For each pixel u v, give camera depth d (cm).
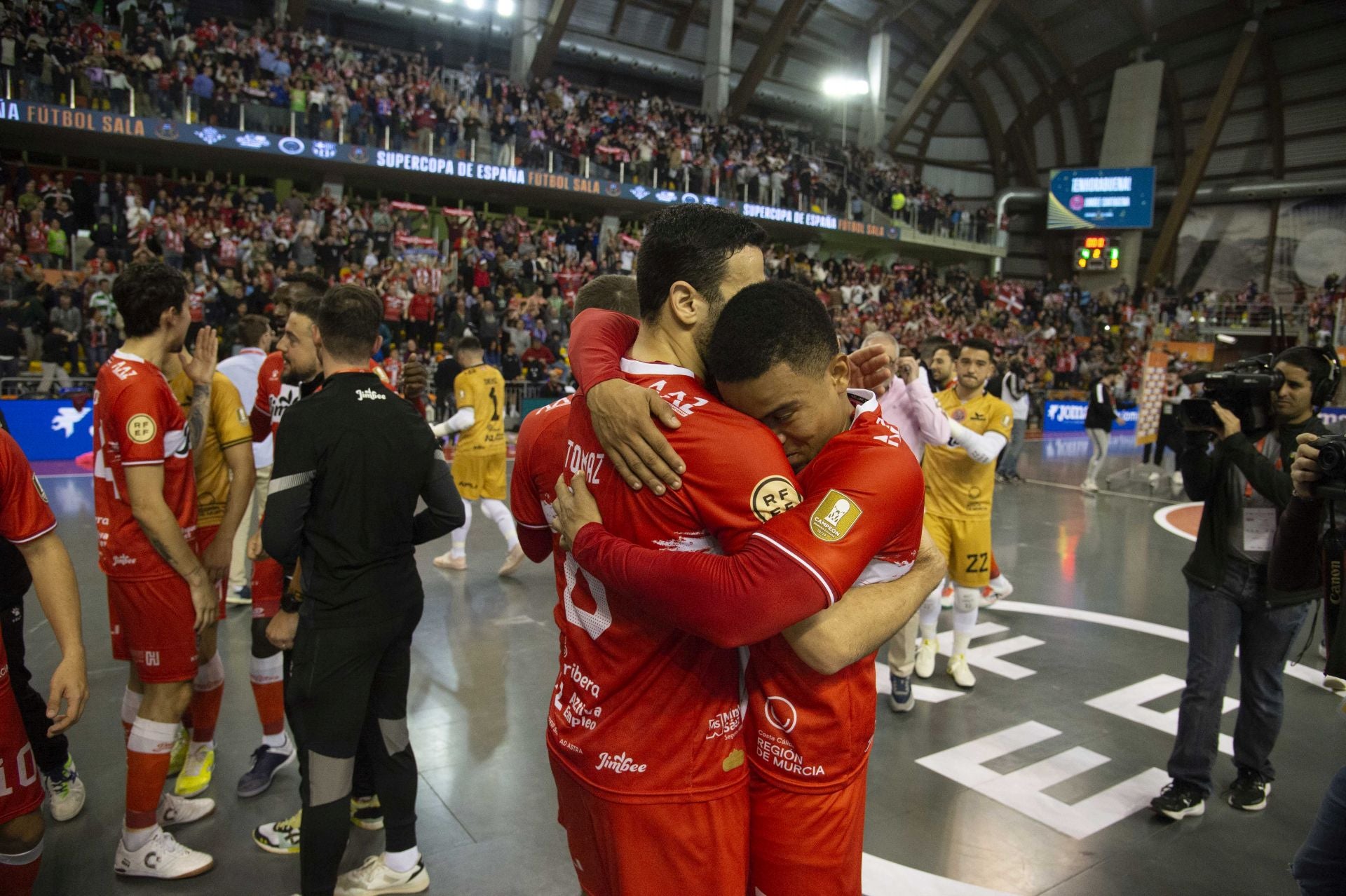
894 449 123
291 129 1579
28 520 180
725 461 113
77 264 1325
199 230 1359
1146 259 3073
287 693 213
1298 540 202
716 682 125
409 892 230
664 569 110
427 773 298
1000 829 276
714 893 126
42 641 421
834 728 131
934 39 2820
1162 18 2623
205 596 236
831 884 134
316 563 209
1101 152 2950
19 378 1028
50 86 1377
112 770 296
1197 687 281
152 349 235
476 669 398
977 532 392
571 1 2017
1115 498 1009
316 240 1457
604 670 126
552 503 146
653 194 1978
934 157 3266
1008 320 2561
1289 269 2750
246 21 2033
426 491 229
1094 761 326
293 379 323
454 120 1775
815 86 2853
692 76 2598
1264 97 2711
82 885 232
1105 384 1020
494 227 1856
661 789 123
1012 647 462
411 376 266
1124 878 251
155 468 223
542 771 302
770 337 115
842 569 108
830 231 2344
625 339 147
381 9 2117
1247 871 256
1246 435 274
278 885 235
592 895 139
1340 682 199
